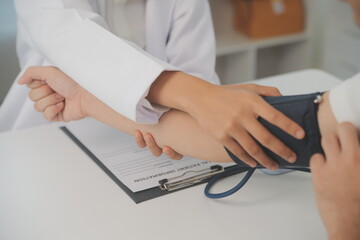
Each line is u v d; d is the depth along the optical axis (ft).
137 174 2.55
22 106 3.75
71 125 3.14
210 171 2.57
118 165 2.65
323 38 9.04
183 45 3.61
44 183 2.50
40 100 2.91
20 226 2.17
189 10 3.55
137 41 3.64
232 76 8.20
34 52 3.59
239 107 2.02
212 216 2.20
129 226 2.15
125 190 2.41
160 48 3.65
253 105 2.01
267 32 7.75
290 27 7.92
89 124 3.15
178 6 3.57
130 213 2.24
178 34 3.60
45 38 2.76
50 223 2.18
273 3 7.68
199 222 2.16
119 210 2.26
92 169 2.63
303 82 3.75
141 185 2.45
